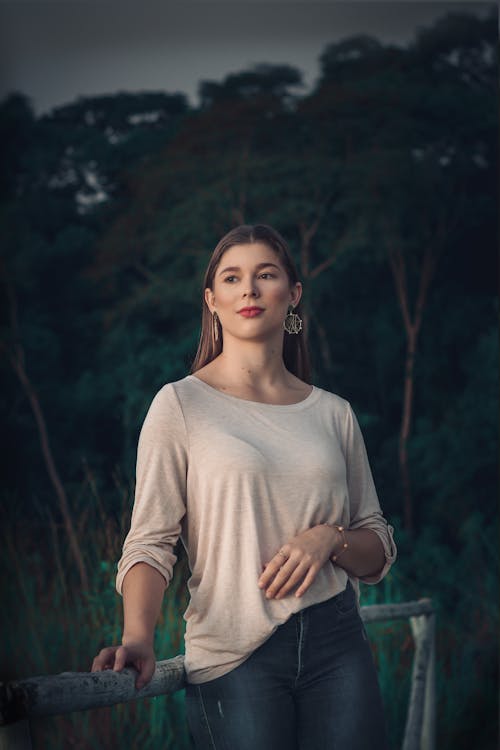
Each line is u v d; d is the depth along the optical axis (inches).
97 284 725.3
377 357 682.2
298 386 73.9
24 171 732.7
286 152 718.5
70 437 672.4
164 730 129.4
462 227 705.0
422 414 674.8
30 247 713.6
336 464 68.5
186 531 67.6
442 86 711.1
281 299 71.1
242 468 64.5
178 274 715.4
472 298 697.0
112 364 690.8
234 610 63.8
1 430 667.4
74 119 735.1
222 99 734.5
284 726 63.4
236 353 71.2
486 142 711.7
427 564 569.3
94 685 54.7
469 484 623.2
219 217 700.0
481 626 337.1
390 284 695.1
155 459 65.4
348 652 66.5
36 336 696.4
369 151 700.0
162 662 64.9
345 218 704.4
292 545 64.5
